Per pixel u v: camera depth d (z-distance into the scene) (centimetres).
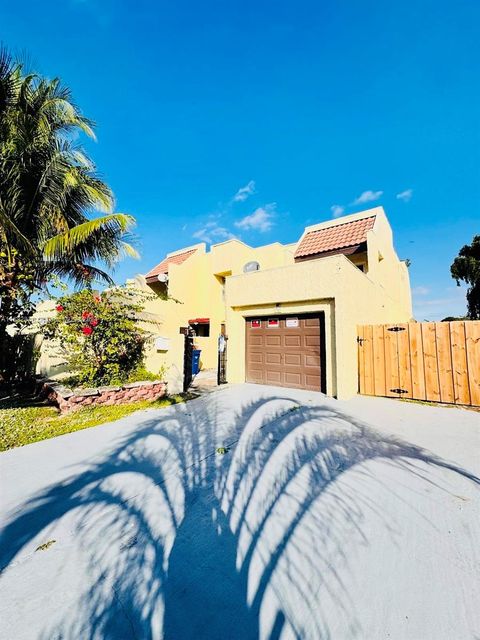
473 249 2058
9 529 258
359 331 831
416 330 746
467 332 683
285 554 225
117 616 176
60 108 805
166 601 186
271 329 965
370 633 163
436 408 659
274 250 1552
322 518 269
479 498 300
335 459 391
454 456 401
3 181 741
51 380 894
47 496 313
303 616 174
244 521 267
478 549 230
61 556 225
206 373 1305
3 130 732
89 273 1008
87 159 865
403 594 189
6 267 788
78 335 757
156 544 238
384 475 347
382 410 641
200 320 1573
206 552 229
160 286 1792
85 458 411
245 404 702
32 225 852
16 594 191
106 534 251
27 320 891
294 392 839
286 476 348
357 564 214
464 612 176
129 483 338
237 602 185
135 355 907
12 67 739
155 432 511
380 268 1195
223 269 1561
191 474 357
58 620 174
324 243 1265
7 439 493
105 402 705
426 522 262
